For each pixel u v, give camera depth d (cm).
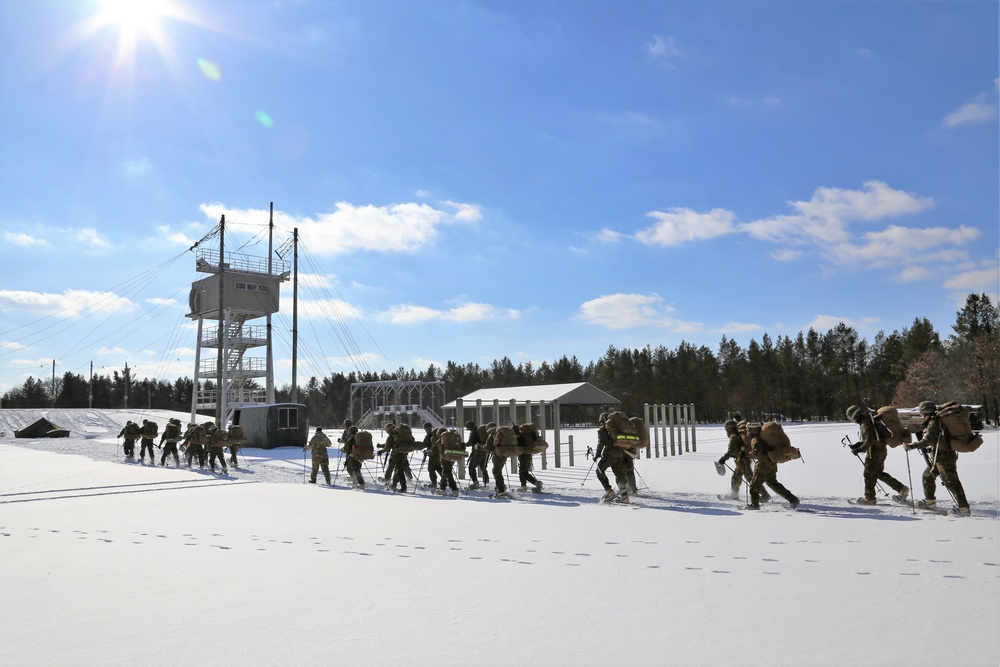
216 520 1138
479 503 1407
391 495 1617
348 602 594
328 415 12794
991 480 1602
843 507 1220
